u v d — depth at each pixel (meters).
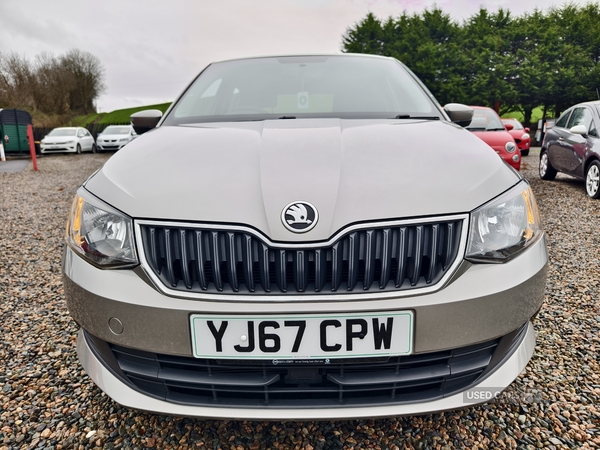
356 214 1.34
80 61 47.16
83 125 45.97
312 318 1.33
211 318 1.35
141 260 1.40
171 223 1.38
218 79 2.66
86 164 14.89
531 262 1.47
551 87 31.17
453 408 1.42
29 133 12.74
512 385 1.99
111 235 1.44
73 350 2.37
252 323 1.34
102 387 1.50
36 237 4.86
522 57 32.59
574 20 32.81
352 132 1.84
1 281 3.44
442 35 35.12
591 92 31.38
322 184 1.42
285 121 2.10
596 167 6.60
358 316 1.33
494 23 35.06
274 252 1.33
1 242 4.64
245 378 1.39
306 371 1.40
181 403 1.42
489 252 1.39
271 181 1.44
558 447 1.62
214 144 1.75
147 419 1.81
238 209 1.37
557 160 8.03
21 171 12.55
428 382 1.41
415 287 1.35
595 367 2.12
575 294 2.97
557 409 1.83
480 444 1.64
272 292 1.34
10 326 2.66
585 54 31.94
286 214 1.34
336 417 1.37
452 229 1.37
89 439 1.70
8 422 1.81
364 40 35.69
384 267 1.34
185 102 2.53
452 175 1.48
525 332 1.59
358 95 2.43
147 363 1.46
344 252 1.34
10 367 2.21
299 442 1.66
